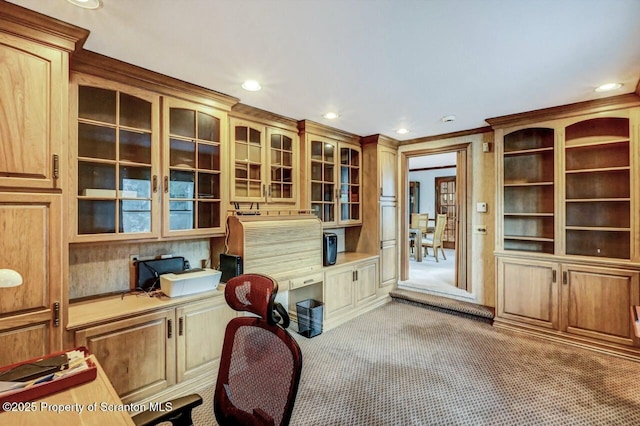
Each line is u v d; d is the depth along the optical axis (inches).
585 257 119.0
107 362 75.0
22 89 62.2
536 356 111.8
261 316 46.1
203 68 85.8
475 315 147.3
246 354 48.3
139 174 89.7
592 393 89.4
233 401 48.1
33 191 63.6
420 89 102.3
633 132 108.4
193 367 90.9
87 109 80.4
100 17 62.4
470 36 70.3
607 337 113.4
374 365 106.3
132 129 86.0
